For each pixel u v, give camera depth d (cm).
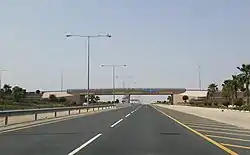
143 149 1620
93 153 1493
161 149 1619
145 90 15525
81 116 4878
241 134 2328
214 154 1470
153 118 4425
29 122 3403
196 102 14350
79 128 2797
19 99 11081
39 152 1529
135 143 1845
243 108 7288
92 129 2714
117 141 1930
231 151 1549
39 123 3344
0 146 1730
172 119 4203
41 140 1977
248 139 2031
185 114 5772
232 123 3362
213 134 2328
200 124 3328
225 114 3784
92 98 15188
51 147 1686
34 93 14688
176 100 16825
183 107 8181
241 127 2941
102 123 3406
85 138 2078
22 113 3356
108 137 2136
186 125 3184
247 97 10594
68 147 1683
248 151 1552
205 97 15575
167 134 2333
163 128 2831
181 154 1471
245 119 2991
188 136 2206
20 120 3691
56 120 3841
